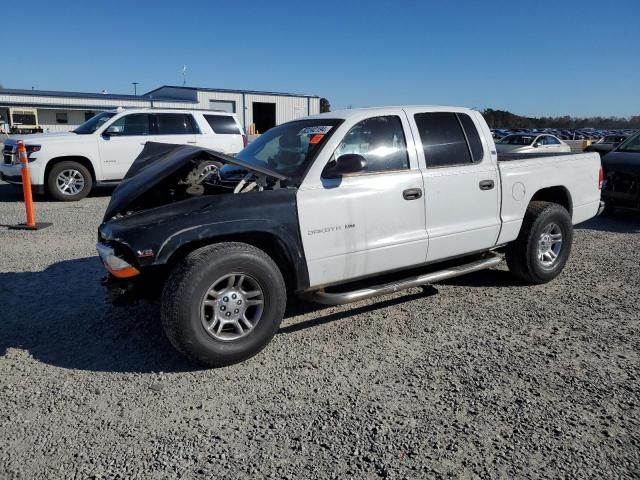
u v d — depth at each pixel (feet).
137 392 11.62
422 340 14.28
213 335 12.40
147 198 14.21
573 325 15.20
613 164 30.53
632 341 14.10
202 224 12.30
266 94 148.46
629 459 9.25
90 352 13.62
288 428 10.26
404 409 10.87
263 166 15.02
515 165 17.57
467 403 11.08
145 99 141.90
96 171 39.75
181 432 10.16
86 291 18.21
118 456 9.44
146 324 15.33
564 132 202.28
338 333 14.76
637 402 11.07
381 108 15.60
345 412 10.79
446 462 9.21
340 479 8.82
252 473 8.98
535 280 18.51
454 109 16.80
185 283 11.92
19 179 37.99
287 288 14.15
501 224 17.13
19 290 18.28
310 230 13.47
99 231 13.57
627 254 23.24
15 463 9.25
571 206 19.60
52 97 134.31
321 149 14.08
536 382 11.94
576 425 10.26
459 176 16.03
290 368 12.74
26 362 13.07
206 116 44.21
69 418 10.62
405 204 14.96
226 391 11.67
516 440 9.80
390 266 15.02
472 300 17.31
